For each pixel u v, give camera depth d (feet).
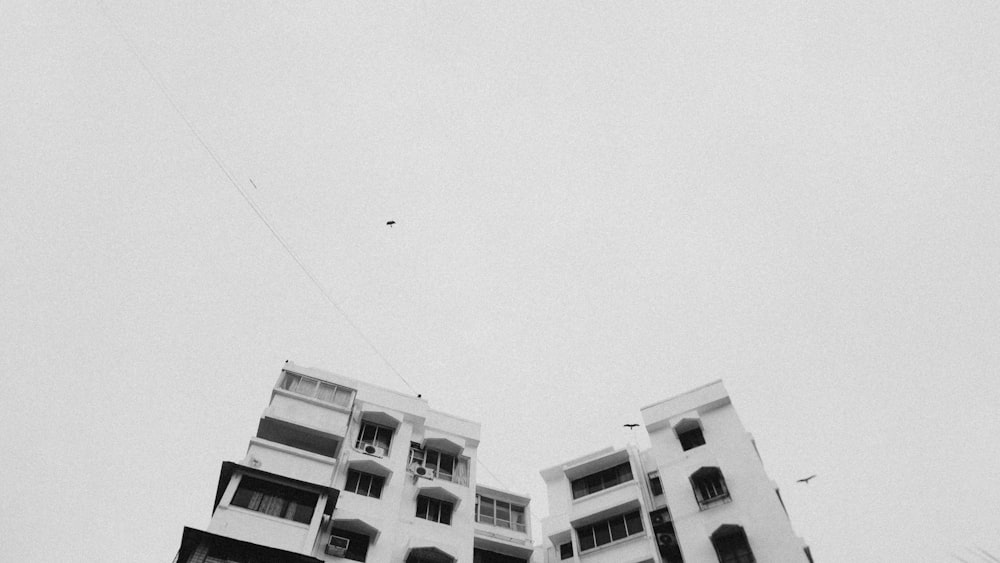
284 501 86.07
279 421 97.19
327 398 105.81
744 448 109.19
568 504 119.44
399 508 98.58
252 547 77.36
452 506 104.83
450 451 113.19
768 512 98.89
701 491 106.32
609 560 106.52
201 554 75.66
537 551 117.08
